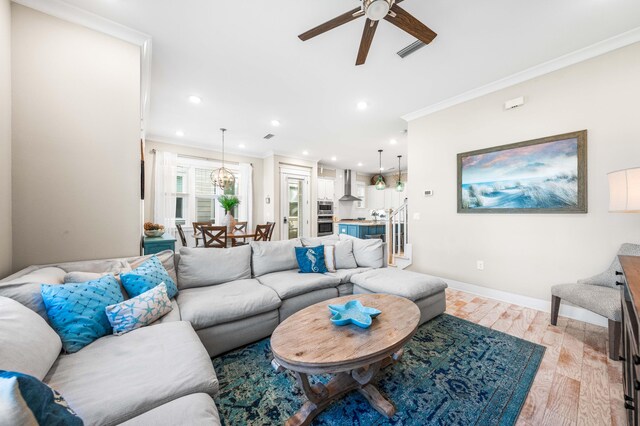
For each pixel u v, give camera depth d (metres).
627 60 2.25
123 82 2.15
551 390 1.56
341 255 3.23
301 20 2.03
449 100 3.43
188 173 5.59
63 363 1.17
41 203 1.84
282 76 2.85
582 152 2.46
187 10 1.92
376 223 6.68
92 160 2.02
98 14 1.94
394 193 9.18
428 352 1.99
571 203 2.54
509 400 1.49
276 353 1.30
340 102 3.52
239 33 2.17
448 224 3.55
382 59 2.54
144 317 1.59
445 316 2.65
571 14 1.95
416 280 2.57
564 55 2.48
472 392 1.55
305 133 4.88
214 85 3.04
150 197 5.04
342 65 2.64
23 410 0.48
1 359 0.85
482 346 2.07
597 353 1.95
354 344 1.36
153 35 2.18
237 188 6.29
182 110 3.77
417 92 3.24
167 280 2.04
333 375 1.68
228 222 4.59
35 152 1.82
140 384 1.03
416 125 3.93
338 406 1.46
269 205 6.43
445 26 2.09
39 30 1.83
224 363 1.86
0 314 1.03
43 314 1.32
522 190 2.85
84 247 1.98
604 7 1.88
